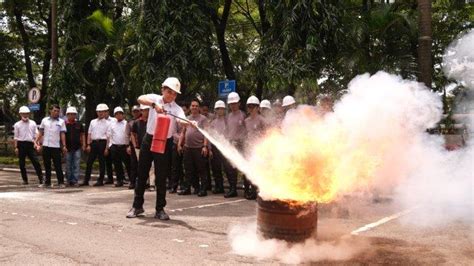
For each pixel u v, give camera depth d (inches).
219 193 458.9
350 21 547.2
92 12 733.9
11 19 1065.5
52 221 299.6
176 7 570.3
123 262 209.0
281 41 556.1
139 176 316.5
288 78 526.9
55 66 727.7
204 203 392.2
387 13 549.3
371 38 558.6
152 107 307.1
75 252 224.7
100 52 690.8
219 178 457.4
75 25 715.4
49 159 518.0
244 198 423.8
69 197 422.3
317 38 531.2
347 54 540.4
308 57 528.4
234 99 424.2
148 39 561.9
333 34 537.6
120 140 510.0
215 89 667.4
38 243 241.1
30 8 1026.7
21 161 539.2
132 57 627.2
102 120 528.4
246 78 752.3
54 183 550.0
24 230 271.4
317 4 530.6
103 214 328.5
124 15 762.8
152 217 318.7
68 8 716.7
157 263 207.9
